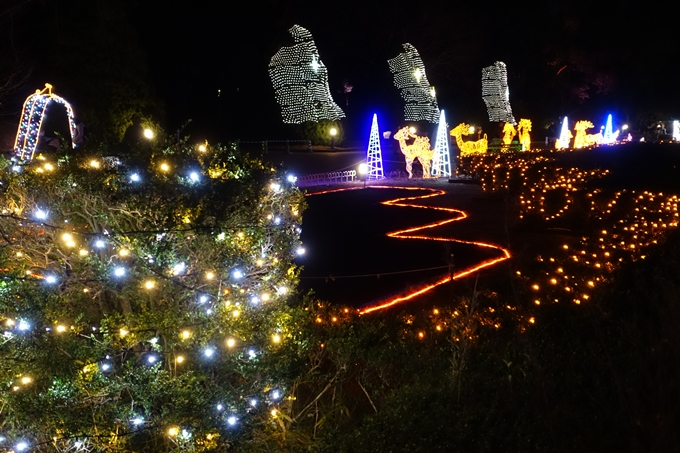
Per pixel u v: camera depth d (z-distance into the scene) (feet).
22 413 13.14
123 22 80.53
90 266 14.21
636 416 13.03
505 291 27.35
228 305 14.67
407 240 42.80
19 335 13.69
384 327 22.56
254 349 15.31
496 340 18.86
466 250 39.40
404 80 122.01
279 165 16.40
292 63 108.99
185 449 13.67
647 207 44.73
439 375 17.57
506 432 14.66
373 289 30.66
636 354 15.99
